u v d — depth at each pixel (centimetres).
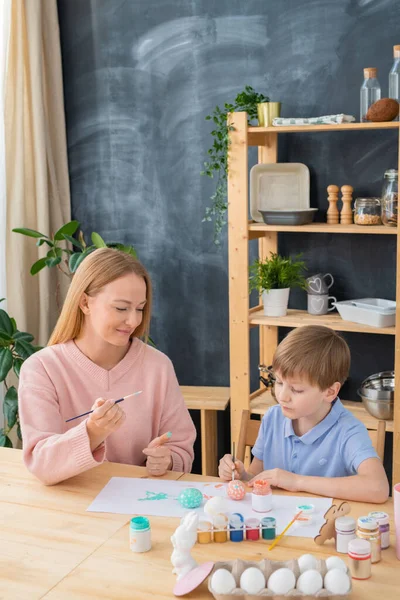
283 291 315
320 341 176
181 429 210
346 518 144
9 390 310
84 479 181
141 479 181
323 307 318
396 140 309
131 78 351
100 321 192
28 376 198
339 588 122
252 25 326
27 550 146
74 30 357
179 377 362
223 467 181
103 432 175
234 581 125
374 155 314
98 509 164
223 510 155
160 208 354
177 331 360
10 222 342
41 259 326
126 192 359
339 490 166
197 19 335
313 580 122
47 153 354
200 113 340
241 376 316
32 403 193
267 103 303
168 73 343
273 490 172
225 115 310
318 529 152
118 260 194
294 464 188
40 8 339
